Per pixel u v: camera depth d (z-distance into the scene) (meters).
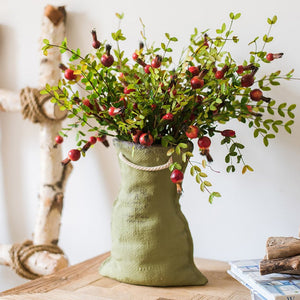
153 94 1.05
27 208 1.72
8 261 1.54
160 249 1.10
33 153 1.68
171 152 1.01
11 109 1.58
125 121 1.08
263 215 1.30
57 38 1.54
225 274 1.23
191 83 0.97
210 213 1.38
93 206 1.58
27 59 1.64
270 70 1.26
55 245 1.57
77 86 1.53
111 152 1.52
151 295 1.06
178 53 1.38
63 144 1.60
